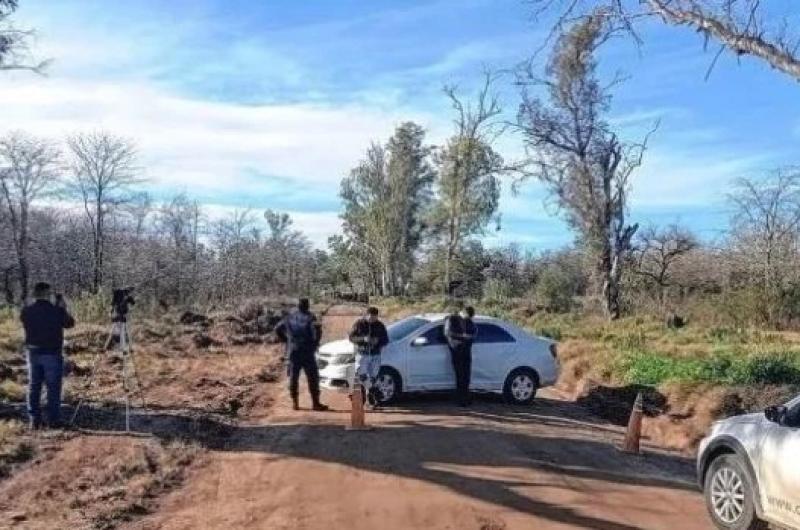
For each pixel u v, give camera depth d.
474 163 66.19
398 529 8.70
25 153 49.91
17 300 49.38
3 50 19.39
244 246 60.22
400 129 78.94
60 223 57.00
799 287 36.03
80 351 21.98
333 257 84.62
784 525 8.02
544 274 55.34
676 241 48.56
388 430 13.39
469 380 15.96
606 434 14.34
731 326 34.75
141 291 43.22
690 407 16.61
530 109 45.50
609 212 45.25
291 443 12.39
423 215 76.50
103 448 11.48
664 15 10.34
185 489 10.02
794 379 18.44
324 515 9.10
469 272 67.44
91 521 8.62
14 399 14.77
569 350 24.98
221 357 23.12
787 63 9.62
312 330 15.18
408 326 16.59
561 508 9.54
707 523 9.23
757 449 8.36
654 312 43.50
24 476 10.15
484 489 10.19
